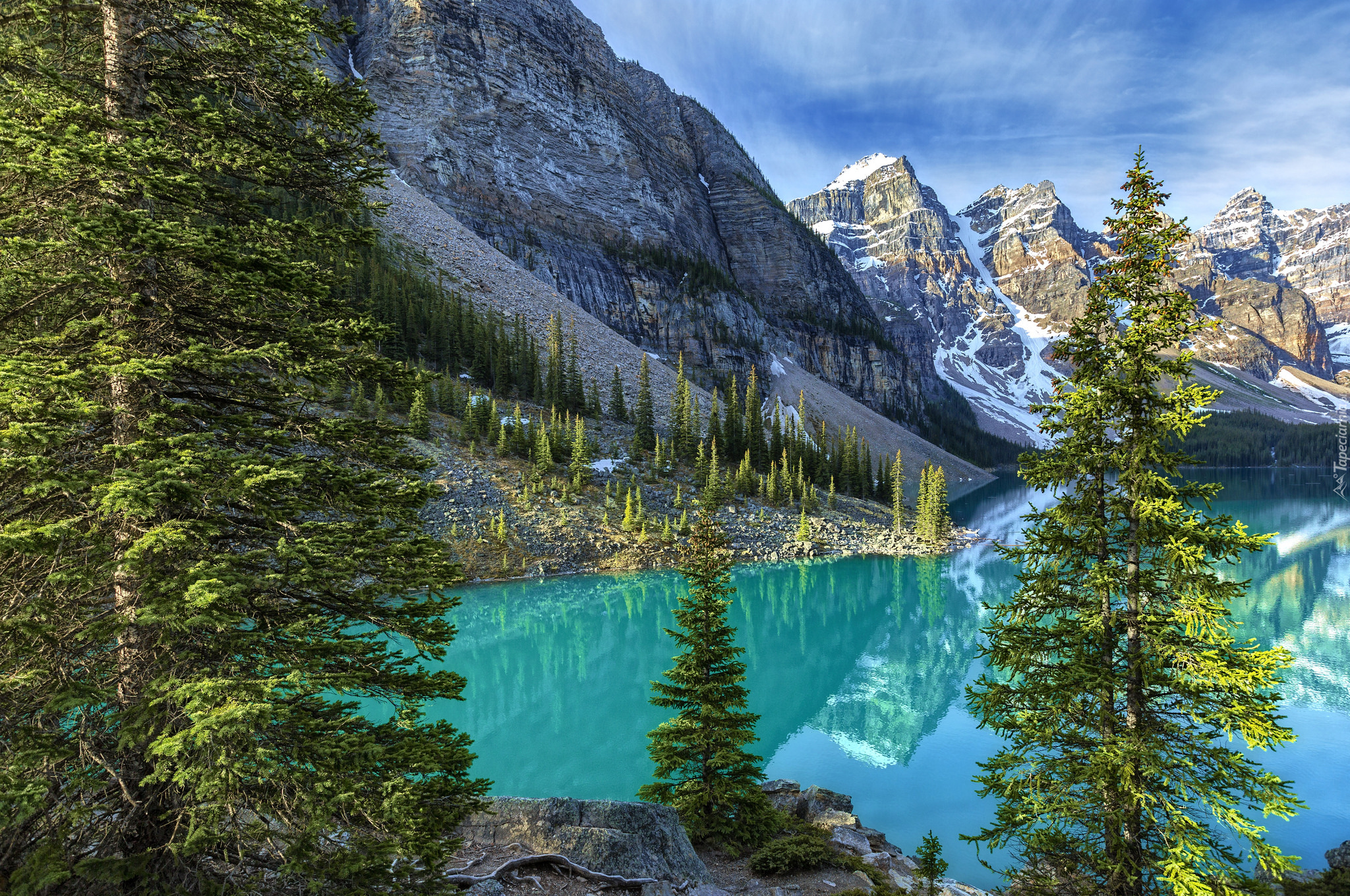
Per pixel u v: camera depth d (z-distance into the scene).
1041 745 10.74
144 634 7.05
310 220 8.55
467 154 174.50
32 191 7.18
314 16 8.45
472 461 84.44
